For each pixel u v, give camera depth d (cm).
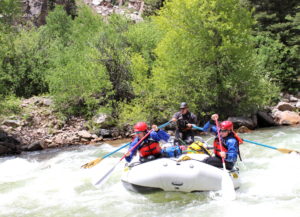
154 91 1536
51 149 1254
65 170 884
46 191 708
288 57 2234
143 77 1555
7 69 1995
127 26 1938
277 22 2878
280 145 1059
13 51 2027
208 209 559
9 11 1756
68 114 1616
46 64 2069
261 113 1697
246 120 1552
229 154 622
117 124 1504
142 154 674
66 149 1230
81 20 2617
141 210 573
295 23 2675
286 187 661
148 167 630
